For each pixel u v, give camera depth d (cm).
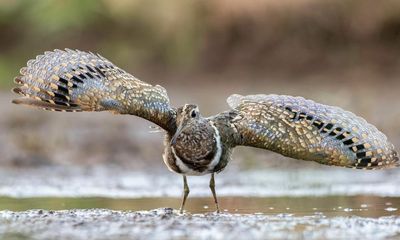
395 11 2792
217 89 2792
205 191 1530
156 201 1406
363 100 2309
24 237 1031
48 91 1162
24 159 1888
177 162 1194
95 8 3136
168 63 3019
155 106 1184
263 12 2933
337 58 2838
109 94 1162
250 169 1792
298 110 1197
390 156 1190
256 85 2802
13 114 2509
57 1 3212
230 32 2973
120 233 1045
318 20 2870
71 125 2367
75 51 1185
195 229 1066
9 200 1422
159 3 3055
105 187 1588
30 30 3238
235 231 1058
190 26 3005
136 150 2014
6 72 3105
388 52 2797
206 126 1185
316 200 1396
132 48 3073
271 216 1189
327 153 1179
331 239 1018
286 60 2886
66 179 1692
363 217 1187
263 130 1192
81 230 1065
